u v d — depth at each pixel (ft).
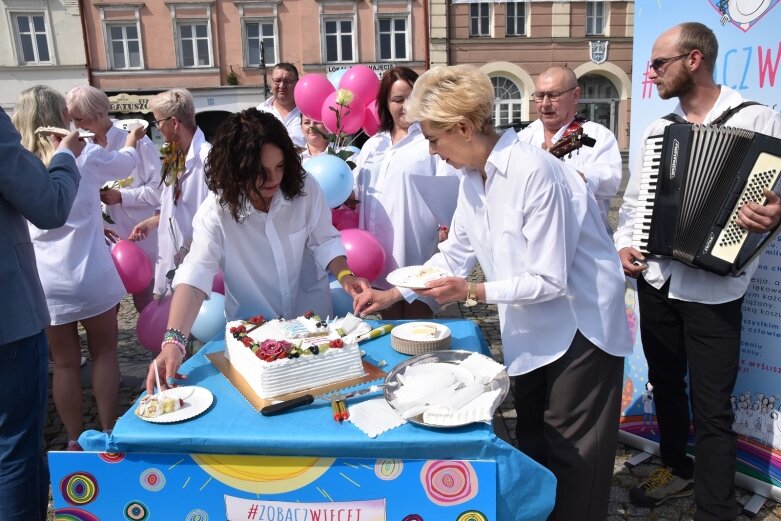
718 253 6.52
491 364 5.60
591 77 60.95
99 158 8.85
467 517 4.67
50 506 8.26
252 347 5.72
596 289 5.64
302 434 4.70
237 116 6.36
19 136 5.84
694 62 7.02
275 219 7.03
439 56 57.36
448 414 4.78
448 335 6.54
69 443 9.00
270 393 5.37
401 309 10.68
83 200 8.66
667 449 8.30
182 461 4.81
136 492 4.88
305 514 4.81
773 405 7.80
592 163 9.54
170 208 10.56
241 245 7.01
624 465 8.96
